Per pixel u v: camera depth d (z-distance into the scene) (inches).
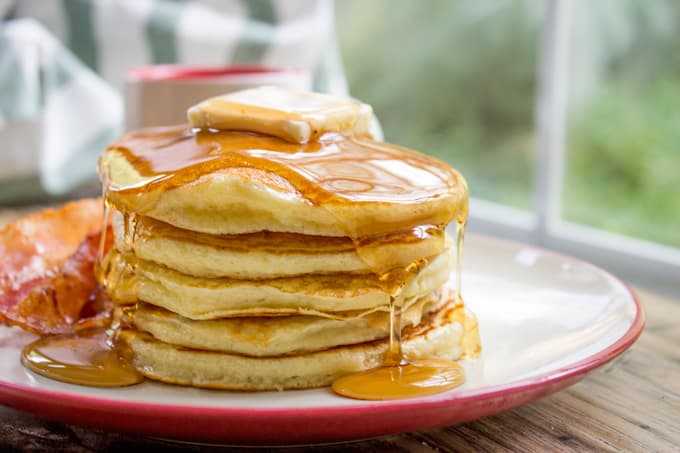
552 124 34.3
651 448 17.1
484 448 17.0
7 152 30.2
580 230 34.0
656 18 39.5
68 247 21.0
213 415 15.6
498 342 19.0
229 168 17.1
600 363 17.3
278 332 17.3
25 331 19.2
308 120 18.0
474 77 48.3
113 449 16.9
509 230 36.0
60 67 31.5
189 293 17.3
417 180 17.8
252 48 34.9
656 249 31.2
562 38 34.0
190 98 25.0
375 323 17.7
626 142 41.2
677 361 20.0
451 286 21.1
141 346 17.8
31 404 16.2
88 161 31.7
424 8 48.8
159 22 33.9
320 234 17.0
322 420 15.7
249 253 17.2
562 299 20.5
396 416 15.8
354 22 48.8
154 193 17.2
